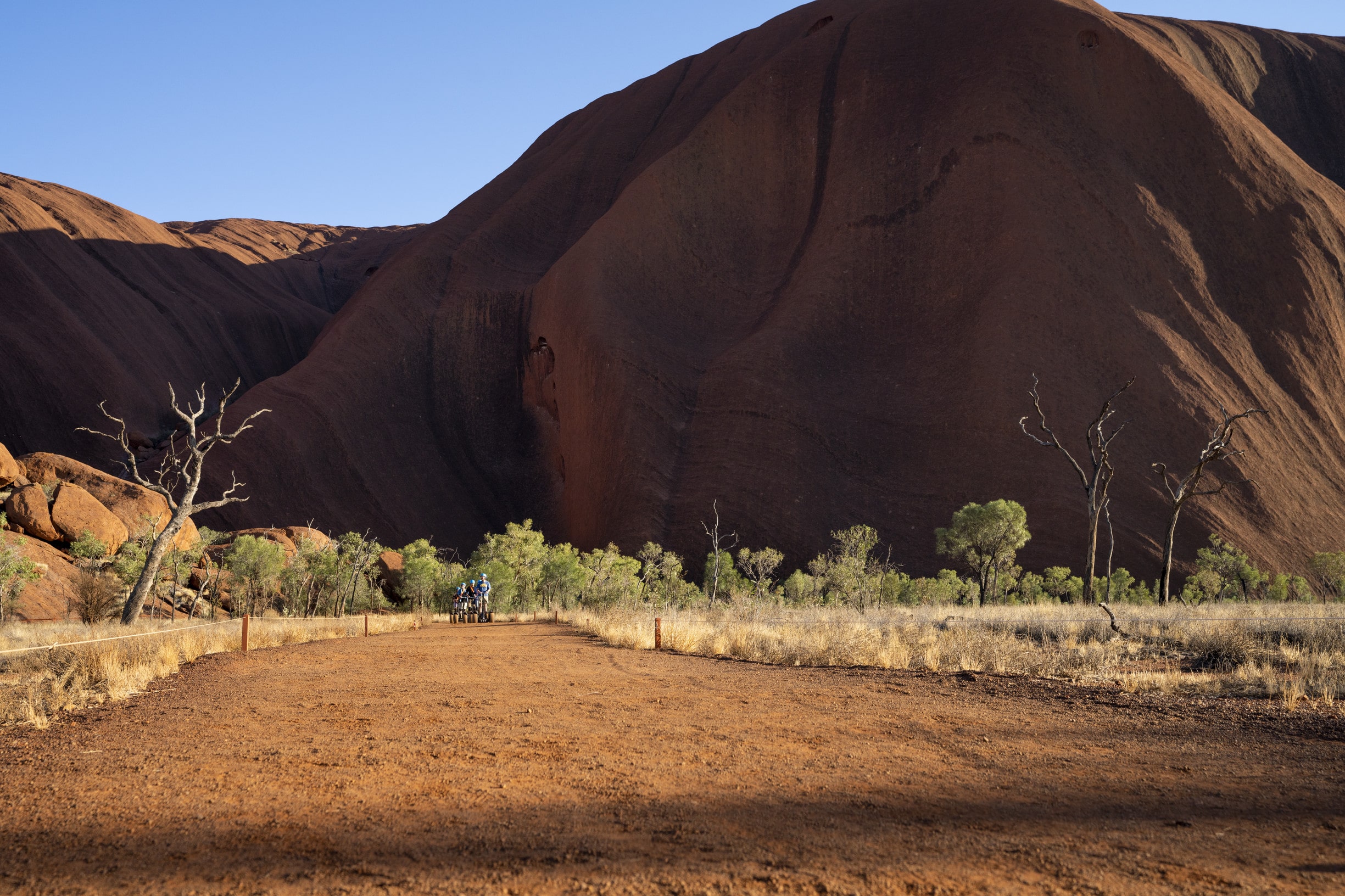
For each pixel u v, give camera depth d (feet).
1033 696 30.78
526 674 39.32
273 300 581.53
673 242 398.62
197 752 21.13
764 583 222.69
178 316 488.02
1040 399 305.94
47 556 138.82
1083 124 363.97
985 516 191.42
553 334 401.29
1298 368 324.39
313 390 391.65
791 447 322.55
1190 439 295.69
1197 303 330.95
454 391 430.61
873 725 24.79
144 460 388.16
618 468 339.36
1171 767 19.07
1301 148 525.34
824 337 354.95
